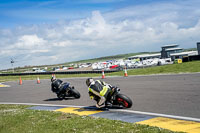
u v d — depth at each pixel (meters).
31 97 14.50
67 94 12.02
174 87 12.83
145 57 89.62
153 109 7.89
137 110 7.89
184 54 80.12
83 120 6.85
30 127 6.48
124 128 5.64
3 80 41.72
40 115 8.10
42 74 52.66
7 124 7.04
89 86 8.22
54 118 7.50
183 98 9.42
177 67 27.03
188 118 6.34
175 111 7.34
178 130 5.30
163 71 25.91
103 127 5.88
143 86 14.60
